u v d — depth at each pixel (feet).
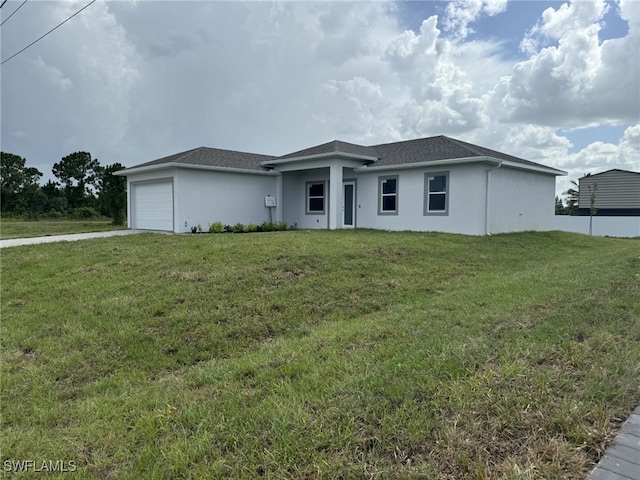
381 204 51.26
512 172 48.29
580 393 9.07
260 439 8.17
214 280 22.53
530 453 7.12
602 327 13.75
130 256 29.32
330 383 10.55
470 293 20.54
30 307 19.22
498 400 8.88
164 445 8.38
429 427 8.09
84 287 21.85
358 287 22.74
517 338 12.74
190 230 48.93
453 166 44.37
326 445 7.80
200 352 15.15
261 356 13.60
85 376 13.07
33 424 9.95
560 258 35.24
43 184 151.74
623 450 7.17
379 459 7.29
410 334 14.30
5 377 12.64
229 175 52.70
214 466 7.43
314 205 59.36
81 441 8.87
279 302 19.86
